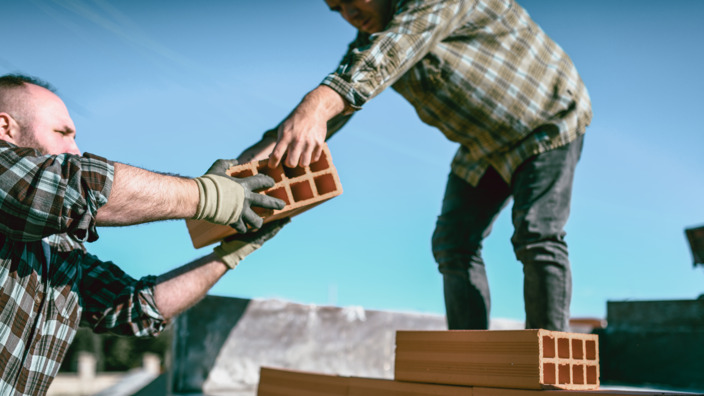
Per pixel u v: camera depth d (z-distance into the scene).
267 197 1.25
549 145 1.92
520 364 1.23
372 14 1.95
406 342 1.50
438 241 2.18
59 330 1.23
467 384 1.32
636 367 3.94
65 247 1.29
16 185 0.96
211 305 2.76
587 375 1.31
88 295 1.41
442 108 2.03
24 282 1.10
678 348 3.77
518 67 1.95
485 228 2.19
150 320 1.44
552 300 1.78
